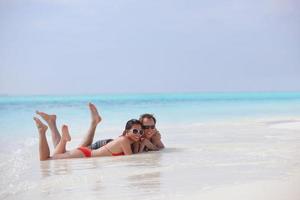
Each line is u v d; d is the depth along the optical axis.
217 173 4.87
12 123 13.08
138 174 4.94
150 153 6.55
